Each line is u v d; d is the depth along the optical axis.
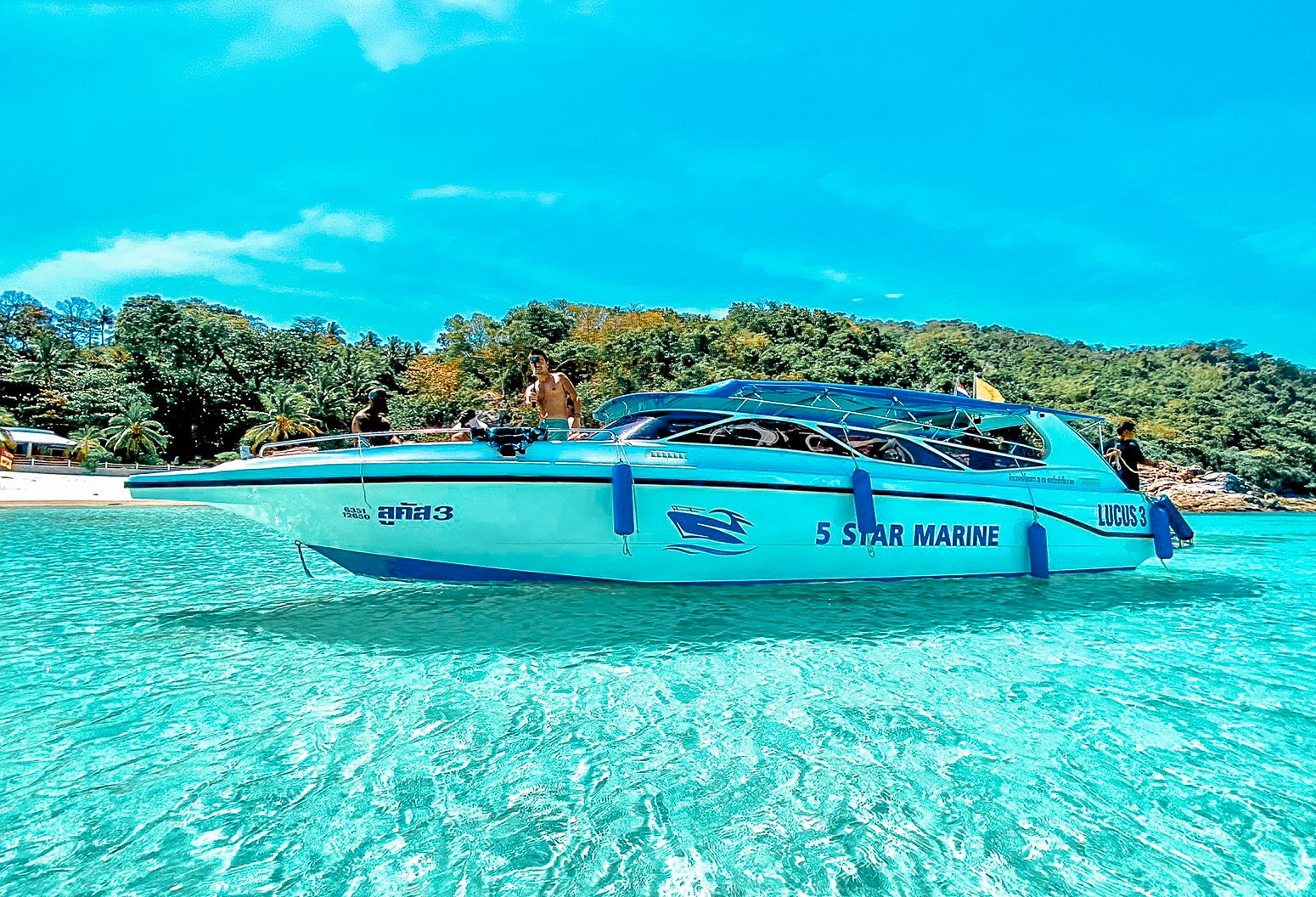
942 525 6.87
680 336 105.12
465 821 2.46
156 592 6.57
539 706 3.55
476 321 113.06
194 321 69.31
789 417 6.70
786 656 4.46
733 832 2.41
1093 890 2.11
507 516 5.64
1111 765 2.94
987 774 2.85
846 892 2.09
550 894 2.07
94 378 55.69
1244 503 49.72
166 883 2.09
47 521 16.86
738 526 6.13
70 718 3.34
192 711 3.44
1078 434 7.94
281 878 2.13
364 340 111.62
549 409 7.62
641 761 2.93
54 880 2.09
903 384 93.06
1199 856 2.29
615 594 6.13
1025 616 5.72
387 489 5.48
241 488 5.36
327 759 2.92
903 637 4.97
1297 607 6.34
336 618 5.40
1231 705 3.65
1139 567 8.63
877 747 3.09
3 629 5.05
